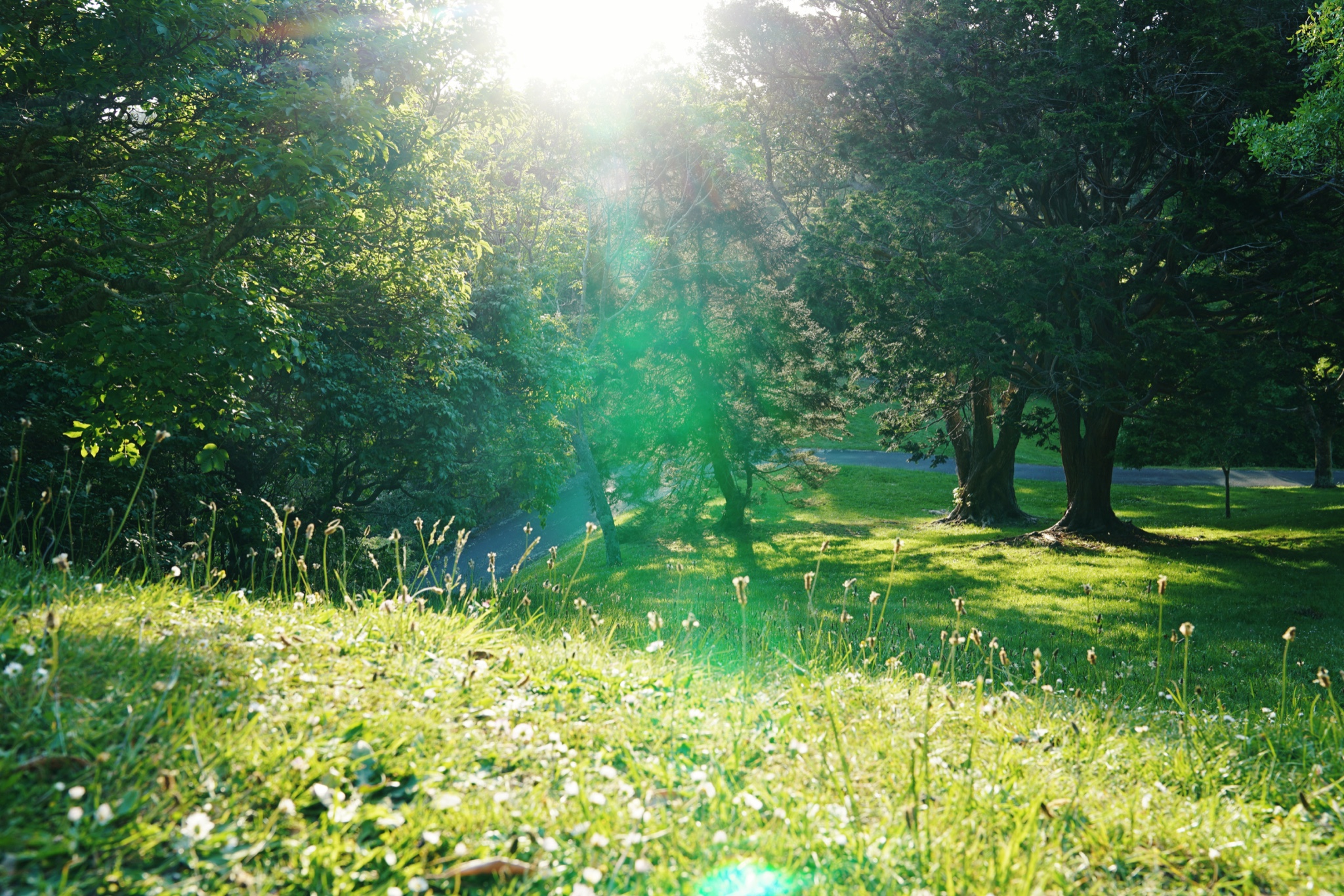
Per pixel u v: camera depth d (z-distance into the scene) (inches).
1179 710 241.0
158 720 118.9
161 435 183.5
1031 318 758.5
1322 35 481.7
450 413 627.8
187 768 109.1
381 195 478.6
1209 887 115.2
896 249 833.5
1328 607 636.1
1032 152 761.6
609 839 109.0
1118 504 1510.8
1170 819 135.5
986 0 794.2
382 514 700.7
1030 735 177.6
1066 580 780.0
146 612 167.5
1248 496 1544.0
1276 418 1221.1
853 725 167.9
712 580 867.4
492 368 703.1
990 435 1291.8
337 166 355.6
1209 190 718.5
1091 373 821.2
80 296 374.3
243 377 392.5
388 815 107.8
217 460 393.7
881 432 1199.6
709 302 1192.8
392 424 619.5
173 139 378.3
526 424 754.2
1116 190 810.2
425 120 528.7
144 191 418.0
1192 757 173.2
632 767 132.6
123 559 303.3
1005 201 888.3
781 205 1253.7
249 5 357.7
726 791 125.6
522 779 125.3
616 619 297.4
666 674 188.4
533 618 234.1
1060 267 746.8
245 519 540.7
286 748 118.3
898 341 885.8
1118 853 121.5
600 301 1079.0
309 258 474.6
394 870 99.0
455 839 105.8
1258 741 187.9
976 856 113.5
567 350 816.9
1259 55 680.4
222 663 144.7
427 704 144.5
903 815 122.0
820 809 123.0
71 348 366.9
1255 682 399.9
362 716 133.8
